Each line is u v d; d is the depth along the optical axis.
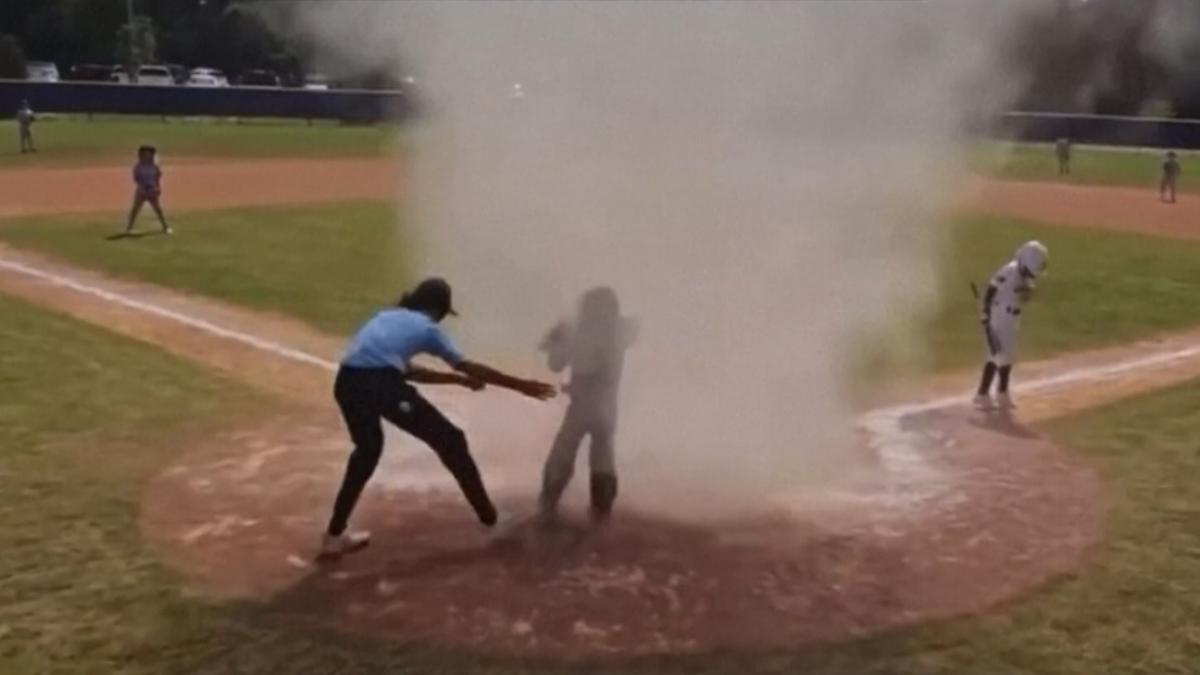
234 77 59.44
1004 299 12.30
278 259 20.50
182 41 62.56
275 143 45.00
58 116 52.00
